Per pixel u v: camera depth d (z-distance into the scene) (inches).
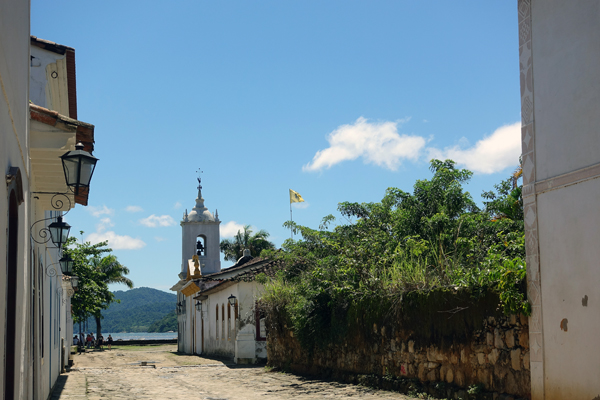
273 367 869.2
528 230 365.4
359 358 607.5
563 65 341.7
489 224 606.9
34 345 383.9
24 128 279.4
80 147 339.0
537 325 353.7
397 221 694.5
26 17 288.5
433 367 478.3
